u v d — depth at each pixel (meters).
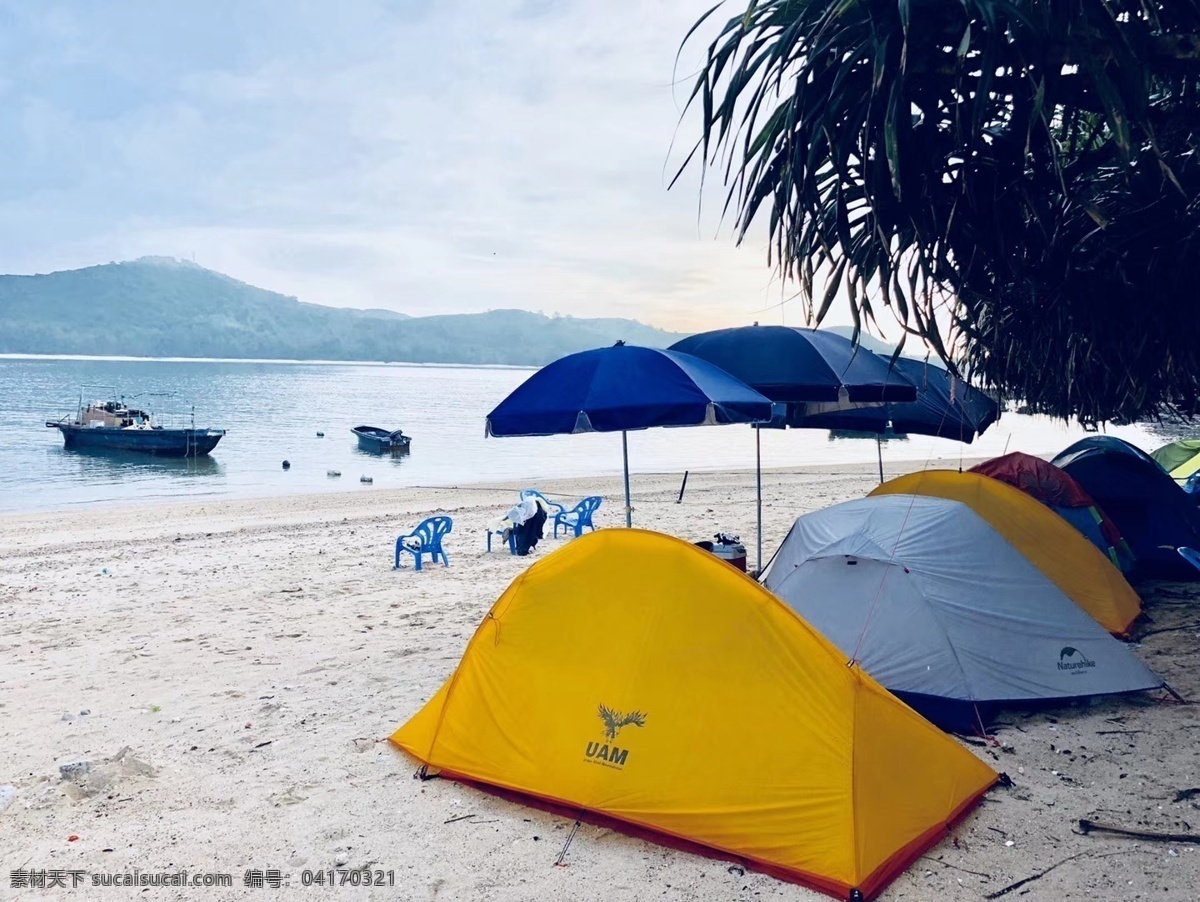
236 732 5.65
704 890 3.72
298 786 4.80
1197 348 6.61
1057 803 4.40
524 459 38.09
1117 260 6.11
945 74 4.63
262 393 104.00
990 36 4.10
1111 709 5.58
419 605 9.49
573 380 5.85
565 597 4.77
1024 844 4.02
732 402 5.57
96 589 11.09
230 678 6.89
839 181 4.64
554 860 3.99
